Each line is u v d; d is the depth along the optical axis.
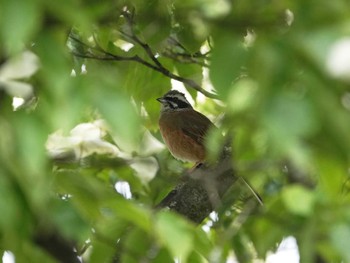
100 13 6.64
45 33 5.25
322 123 4.95
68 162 7.77
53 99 5.14
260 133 5.37
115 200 6.11
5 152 5.18
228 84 5.23
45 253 6.33
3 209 5.25
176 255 5.93
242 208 12.90
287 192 6.25
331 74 4.74
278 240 8.66
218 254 7.83
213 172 9.06
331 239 5.85
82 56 11.39
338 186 5.81
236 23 5.66
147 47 11.42
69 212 6.08
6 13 4.91
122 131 5.08
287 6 5.36
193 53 11.61
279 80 4.97
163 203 11.72
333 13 5.03
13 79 5.45
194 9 6.24
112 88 5.20
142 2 10.04
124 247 7.75
